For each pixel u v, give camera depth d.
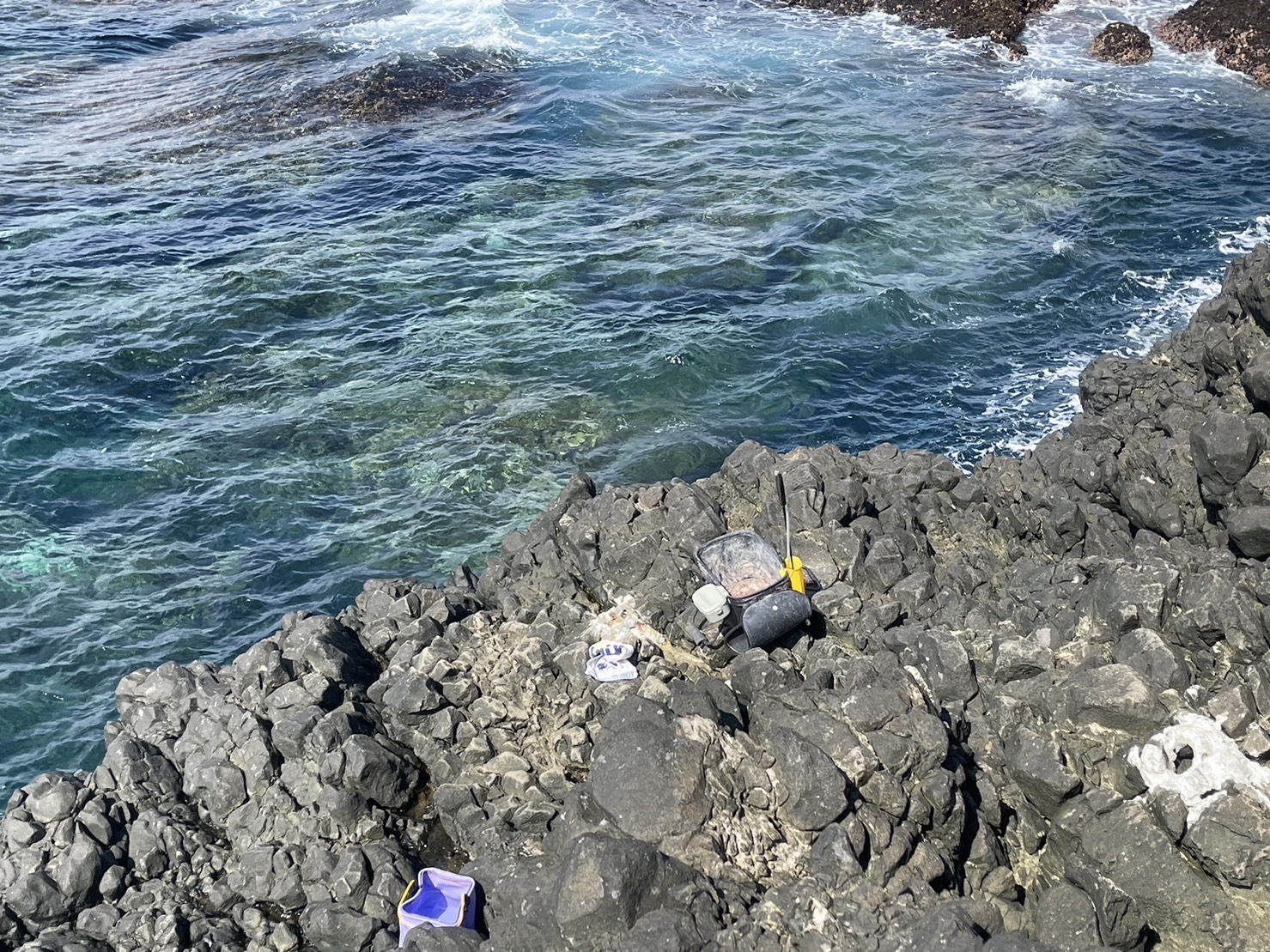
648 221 36.78
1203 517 19.00
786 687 14.63
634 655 16.11
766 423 27.81
